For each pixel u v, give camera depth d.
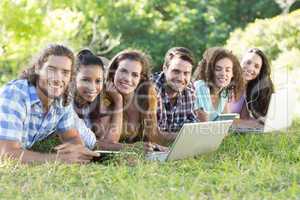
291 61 12.05
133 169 4.96
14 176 4.65
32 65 5.41
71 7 16.83
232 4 20.78
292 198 4.18
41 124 5.49
